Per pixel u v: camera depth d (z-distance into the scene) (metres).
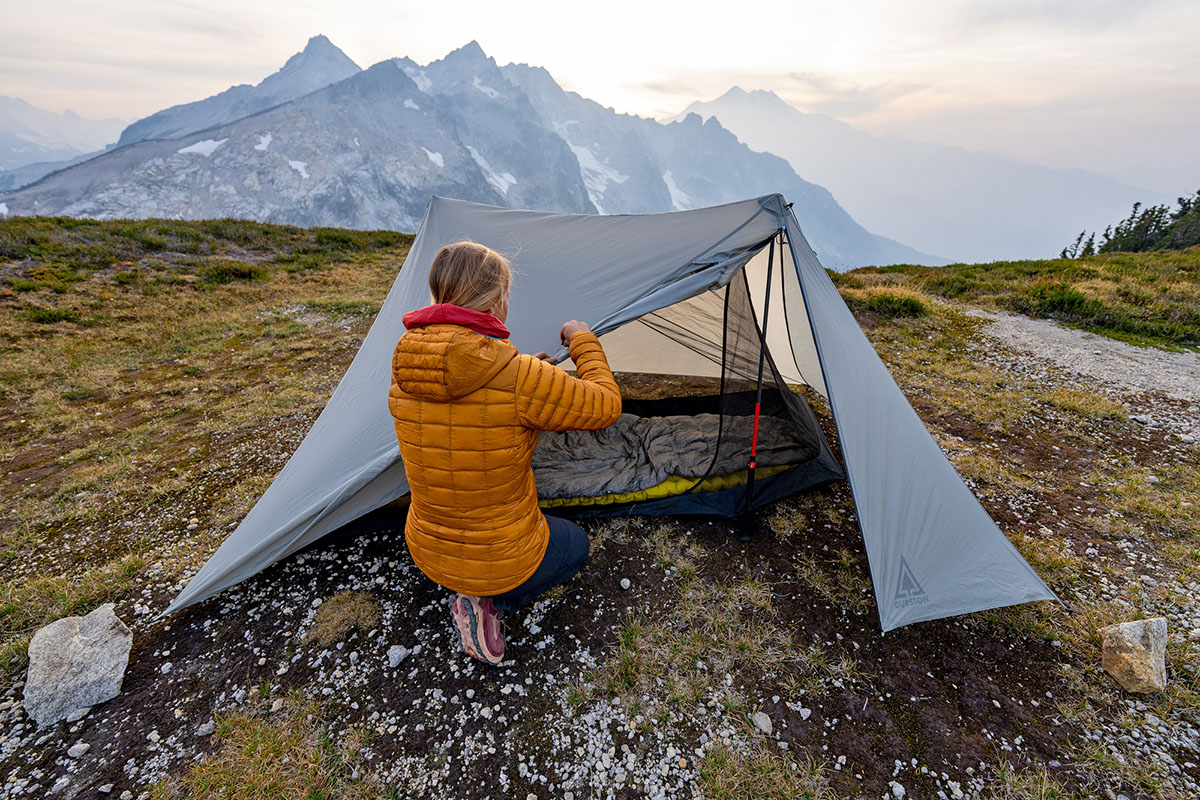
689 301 4.99
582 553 2.70
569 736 2.43
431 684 2.67
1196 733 2.39
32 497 4.46
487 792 2.22
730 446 3.97
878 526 2.80
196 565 3.50
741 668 2.75
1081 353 7.58
